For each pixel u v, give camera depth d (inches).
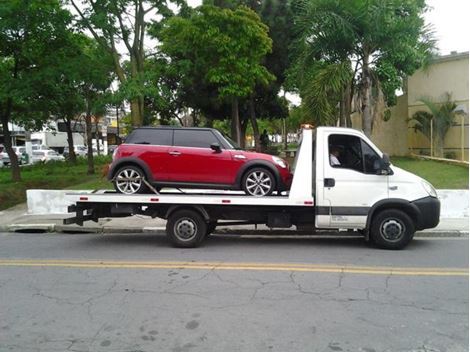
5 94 618.2
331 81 555.8
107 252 339.0
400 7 591.2
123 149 363.3
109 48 686.5
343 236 401.1
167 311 206.2
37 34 652.1
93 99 852.0
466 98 836.0
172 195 350.3
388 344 169.9
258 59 711.7
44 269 286.7
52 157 1599.4
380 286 242.1
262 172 353.1
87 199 352.5
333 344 170.4
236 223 372.8
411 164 758.5
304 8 623.5
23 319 199.3
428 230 406.9
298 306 211.0
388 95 759.1
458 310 205.0
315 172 338.6
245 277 260.7
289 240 382.3
